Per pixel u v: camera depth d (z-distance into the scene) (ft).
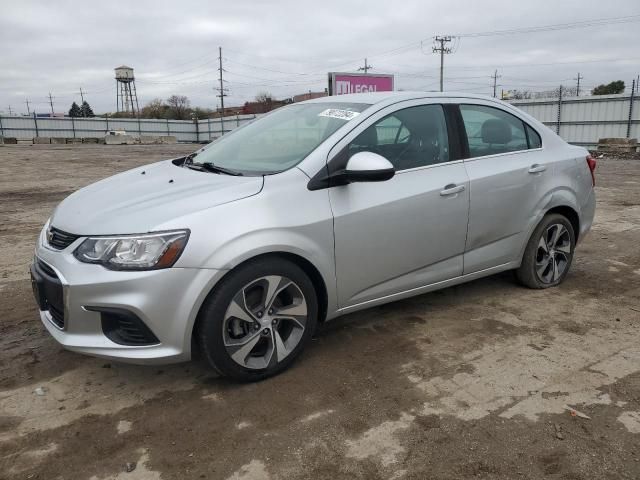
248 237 9.50
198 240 9.14
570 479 7.70
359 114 11.59
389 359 11.18
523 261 14.74
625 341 12.00
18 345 11.89
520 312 13.61
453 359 11.16
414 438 8.60
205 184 10.44
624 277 16.52
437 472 7.85
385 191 11.30
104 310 8.97
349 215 10.73
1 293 15.20
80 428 8.89
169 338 9.17
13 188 38.58
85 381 10.37
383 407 9.45
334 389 10.03
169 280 8.97
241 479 7.72
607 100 89.76
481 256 13.39
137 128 176.76
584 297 14.71
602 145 78.89
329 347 11.73
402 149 11.93
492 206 13.15
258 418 9.14
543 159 14.38
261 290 10.11
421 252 12.07
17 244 20.99
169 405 9.55
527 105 101.24
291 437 8.64
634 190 35.83
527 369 10.74
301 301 10.45
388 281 11.78
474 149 13.12
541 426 8.89
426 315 13.44
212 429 8.85
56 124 163.53
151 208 9.56
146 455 8.23
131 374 10.64
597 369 10.74
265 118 14.05
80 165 59.67
